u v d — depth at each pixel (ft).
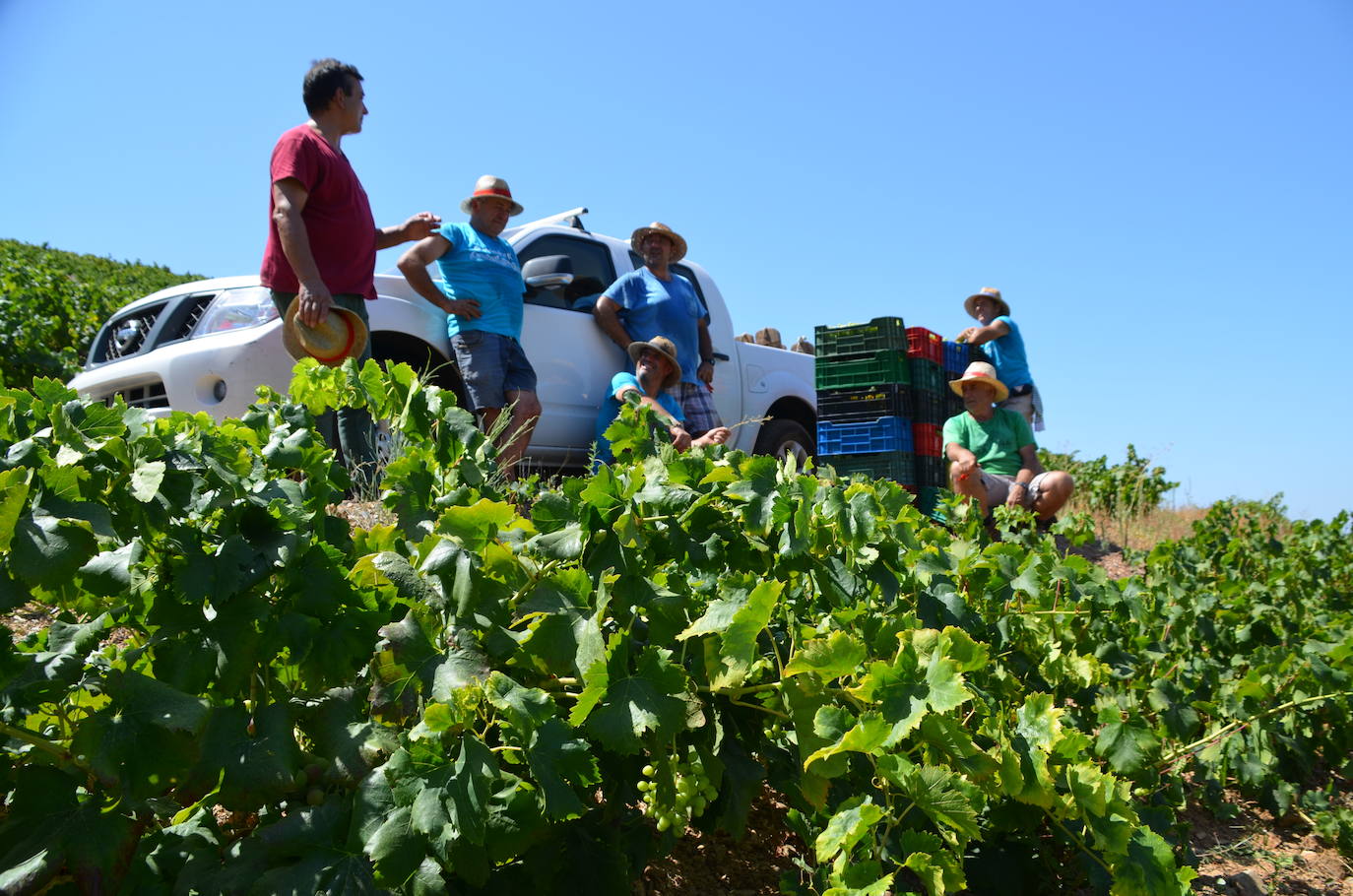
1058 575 9.17
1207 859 9.13
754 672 5.60
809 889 5.35
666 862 6.75
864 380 25.55
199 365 15.19
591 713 4.69
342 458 14.74
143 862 4.39
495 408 17.29
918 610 6.94
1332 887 8.84
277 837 4.17
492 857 4.26
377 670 4.80
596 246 22.26
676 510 5.96
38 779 4.25
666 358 18.85
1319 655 10.88
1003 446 22.66
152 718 4.13
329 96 14.75
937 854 4.52
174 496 4.78
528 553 5.42
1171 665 11.53
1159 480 37.14
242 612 4.74
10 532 4.08
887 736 4.56
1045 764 5.10
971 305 28.96
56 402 4.78
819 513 6.15
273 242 14.52
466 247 17.38
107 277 66.95
